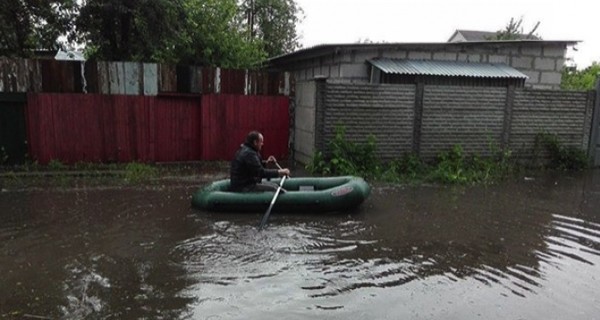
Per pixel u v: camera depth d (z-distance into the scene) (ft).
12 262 16.89
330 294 14.83
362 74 38.63
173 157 35.40
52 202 24.72
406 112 34.42
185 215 22.93
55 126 32.37
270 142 37.06
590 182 33.06
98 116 33.17
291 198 23.35
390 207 25.26
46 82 31.76
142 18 40.78
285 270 16.60
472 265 17.54
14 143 31.81
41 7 38.60
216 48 46.88
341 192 23.65
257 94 36.11
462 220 23.21
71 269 16.38
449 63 39.73
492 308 14.21
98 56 44.37
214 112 35.24
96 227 20.84
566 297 15.06
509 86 36.06
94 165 33.04
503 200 27.43
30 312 13.39
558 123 37.65
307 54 42.68
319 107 32.83
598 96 37.96
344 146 33.09
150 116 34.22
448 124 35.37
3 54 38.83
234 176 24.09
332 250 18.70
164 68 33.76
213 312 13.51
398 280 16.05
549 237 20.93
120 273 16.10
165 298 14.32
